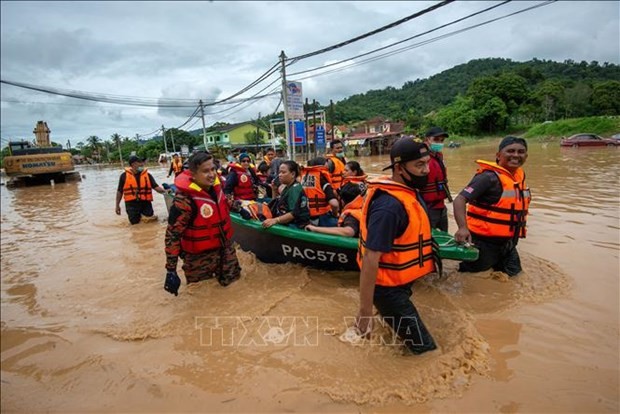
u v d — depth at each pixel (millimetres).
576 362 2701
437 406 2357
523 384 2508
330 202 5055
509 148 3859
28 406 2570
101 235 7629
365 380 2594
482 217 4035
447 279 4172
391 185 2547
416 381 2557
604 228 5867
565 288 3844
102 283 4742
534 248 5074
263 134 54312
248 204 5324
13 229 8930
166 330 3410
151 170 31938
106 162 69125
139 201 8391
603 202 7684
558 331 3096
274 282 4328
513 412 2283
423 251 2686
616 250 4887
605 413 2244
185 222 3895
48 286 4762
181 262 5391
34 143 29312
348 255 4258
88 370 2928
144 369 2887
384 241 2396
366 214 2643
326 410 2371
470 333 3068
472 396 2424
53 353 3188
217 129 64062
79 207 12188
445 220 5438
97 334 3447
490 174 3916
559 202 7902
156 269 5188
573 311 3395
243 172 6523
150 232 7609
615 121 32844
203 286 4207
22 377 2891
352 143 44219
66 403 2586
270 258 4938
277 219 4598
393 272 2627
